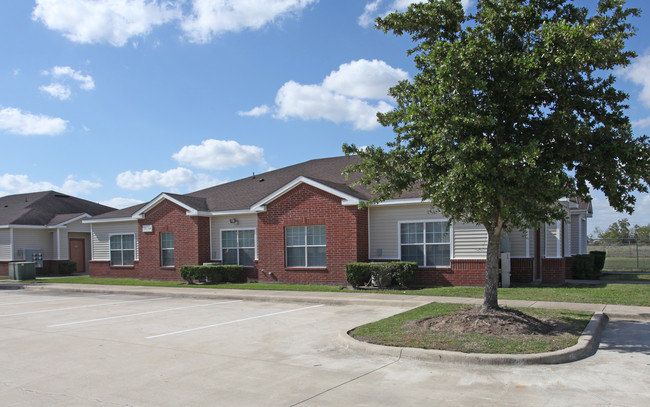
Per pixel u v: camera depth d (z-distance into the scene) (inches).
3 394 256.1
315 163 1027.9
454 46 337.4
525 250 668.7
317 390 252.5
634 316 424.8
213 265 830.5
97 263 1054.4
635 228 2285.9
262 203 798.5
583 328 364.8
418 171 361.7
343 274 729.0
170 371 296.0
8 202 1433.3
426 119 359.6
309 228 768.9
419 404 228.2
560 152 339.0
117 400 243.8
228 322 468.1
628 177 326.6
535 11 357.1
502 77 346.6
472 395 239.0
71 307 608.1
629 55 339.3
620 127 328.5
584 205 870.4
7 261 1167.6
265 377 278.7
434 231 698.2
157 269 934.4
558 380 259.6
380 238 737.0
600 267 931.3
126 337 404.5
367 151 400.2
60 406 235.9
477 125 333.7
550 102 360.5
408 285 700.7
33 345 380.2
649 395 234.5
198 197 976.9
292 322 460.4
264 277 805.2
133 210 1017.5
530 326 358.0
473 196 329.1
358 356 322.7
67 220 1237.1
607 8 352.5
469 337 337.1
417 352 308.3
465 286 667.4
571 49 320.5
